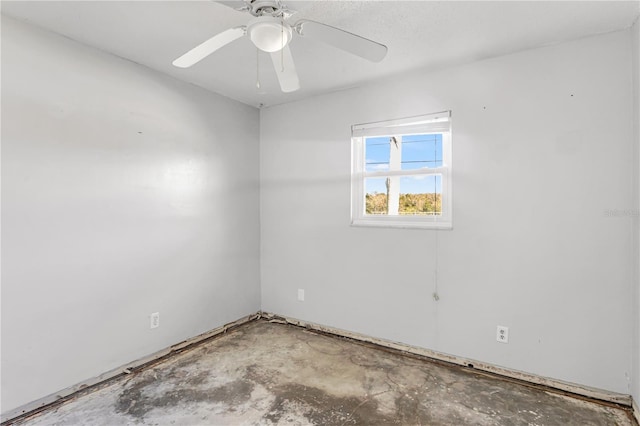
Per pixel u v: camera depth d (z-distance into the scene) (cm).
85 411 188
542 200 213
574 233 204
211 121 292
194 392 207
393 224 272
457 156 240
